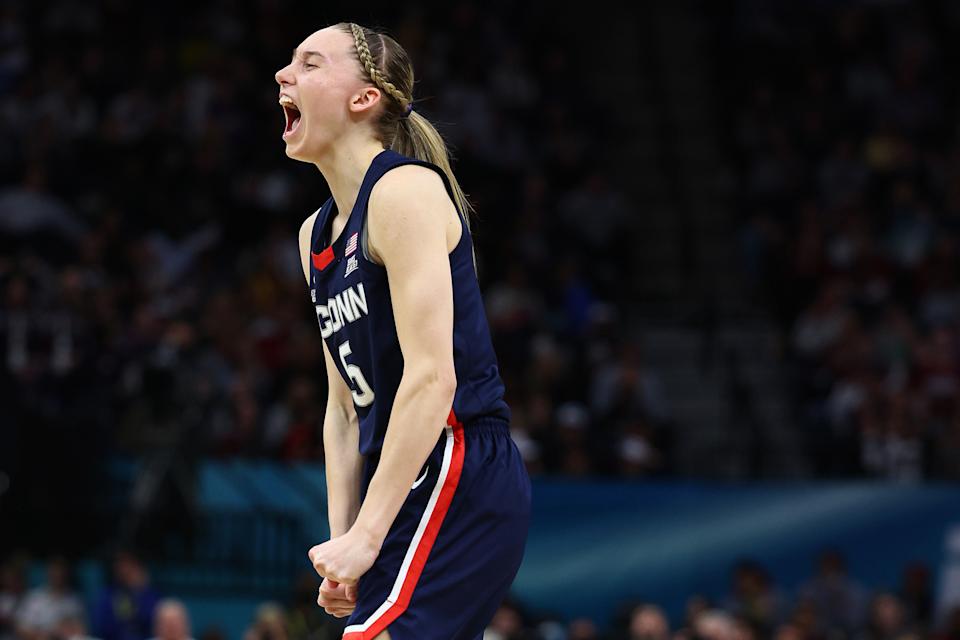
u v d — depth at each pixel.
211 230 43.78
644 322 47.66
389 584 9.77
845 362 43.50
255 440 36.06
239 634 34.53
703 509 36.88
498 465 10.03
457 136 48.53
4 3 49.12
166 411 35.22
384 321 9.96
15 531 34.28
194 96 47.44
